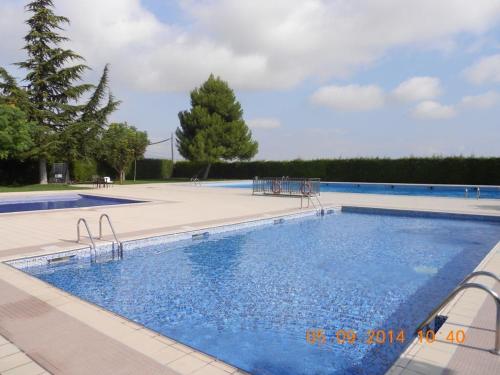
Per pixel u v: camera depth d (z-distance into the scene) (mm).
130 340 3174
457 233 9758
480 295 4199
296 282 5859
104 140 25531
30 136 22453
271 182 17812
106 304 4953
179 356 2910
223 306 4895
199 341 3947
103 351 2975
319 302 5023
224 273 6312
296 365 3475
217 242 8617
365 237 9258
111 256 7227
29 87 24312
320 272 6348
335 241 8773
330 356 3629
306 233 9719
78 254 6742
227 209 12469
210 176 37000
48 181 26281
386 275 6215
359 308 4824
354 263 6902
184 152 35375
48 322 3541
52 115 24078
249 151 36312
